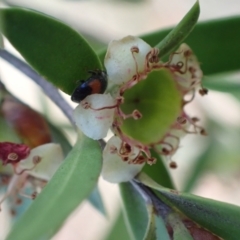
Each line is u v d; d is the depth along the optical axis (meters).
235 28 0.12
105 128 0.10
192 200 0.10
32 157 0.11
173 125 0.11
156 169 0.12
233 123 0.17
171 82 0.11
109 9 0.21
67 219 0.09
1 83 0.12
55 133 0.12
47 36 0.10
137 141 0.11
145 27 0.23
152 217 0.10
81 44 0.10
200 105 0.17
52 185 0.10
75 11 0.20
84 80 0.10
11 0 0.15
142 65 0.11
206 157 0.17
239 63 0.12
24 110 0.12
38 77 0.13
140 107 0.11
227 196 0.21
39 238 0.09
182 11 0.23
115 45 0.11
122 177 0.11
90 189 0.10
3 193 0.13
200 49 0.12
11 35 0.10
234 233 0.10
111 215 0.20
